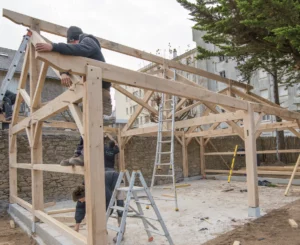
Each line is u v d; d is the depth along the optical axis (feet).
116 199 13.70
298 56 19.61
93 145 9.29
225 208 19.61
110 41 20.71
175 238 13.73
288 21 16.19
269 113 19.26
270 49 20.86
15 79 49.14
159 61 23.44
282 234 13.52
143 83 11.43
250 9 16.57
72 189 25.91
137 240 13.58
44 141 24.84
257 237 13.28
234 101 16.57
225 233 14.11
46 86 52.11
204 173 37.83
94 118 9.39
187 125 23.41
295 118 22.43
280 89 64.08
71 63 9.34
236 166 42.39
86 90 9.39
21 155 23.53
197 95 14.12
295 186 28.27
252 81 69.00
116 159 29.84
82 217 13.64
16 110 20.34
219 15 21.45
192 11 21.83
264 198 22.54
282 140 44.19
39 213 14.74
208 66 74.54
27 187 23.43
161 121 22.40
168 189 29.45
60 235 12.96
